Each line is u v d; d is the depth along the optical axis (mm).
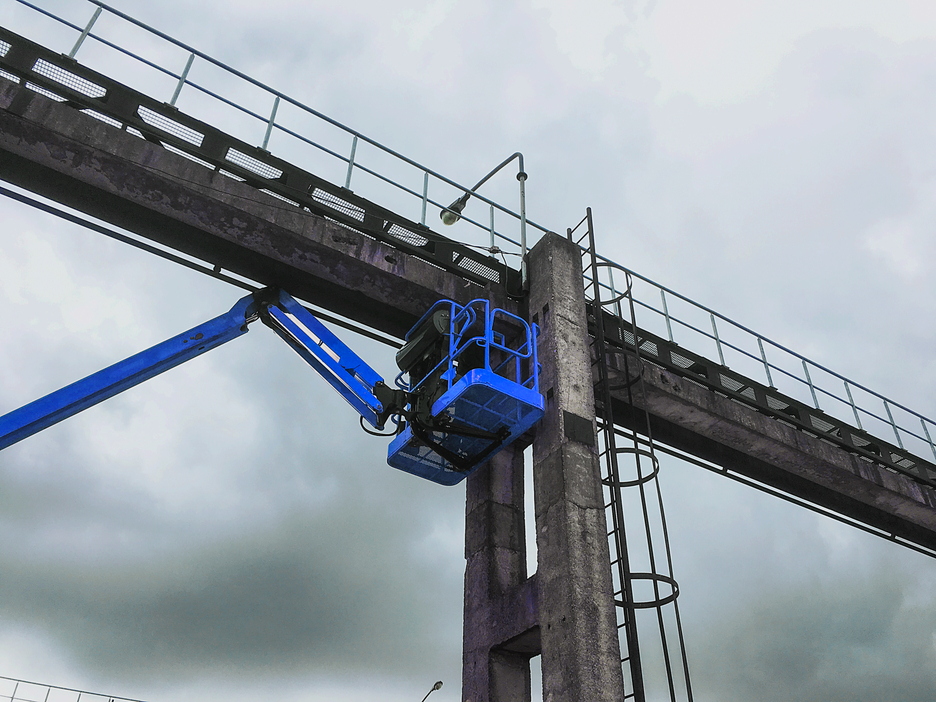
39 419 12023
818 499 20359
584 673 10781
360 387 14055
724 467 19016
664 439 18344
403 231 15031
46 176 12914
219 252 14102
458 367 13641
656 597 12438
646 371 16875
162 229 13742
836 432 19984
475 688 13109
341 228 14172
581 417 13336
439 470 14117
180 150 13406
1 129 12133
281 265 14320
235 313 14070
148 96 13242
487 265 15688
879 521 21344
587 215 16438
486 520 14555
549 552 12188
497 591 13812
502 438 13180
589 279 16875
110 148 12453
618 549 12648
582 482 12570
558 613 11578
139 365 13062
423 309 14961
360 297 14953
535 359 13352
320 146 14680
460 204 17344
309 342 14281
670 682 11758
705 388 17859
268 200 13609
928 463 21250
